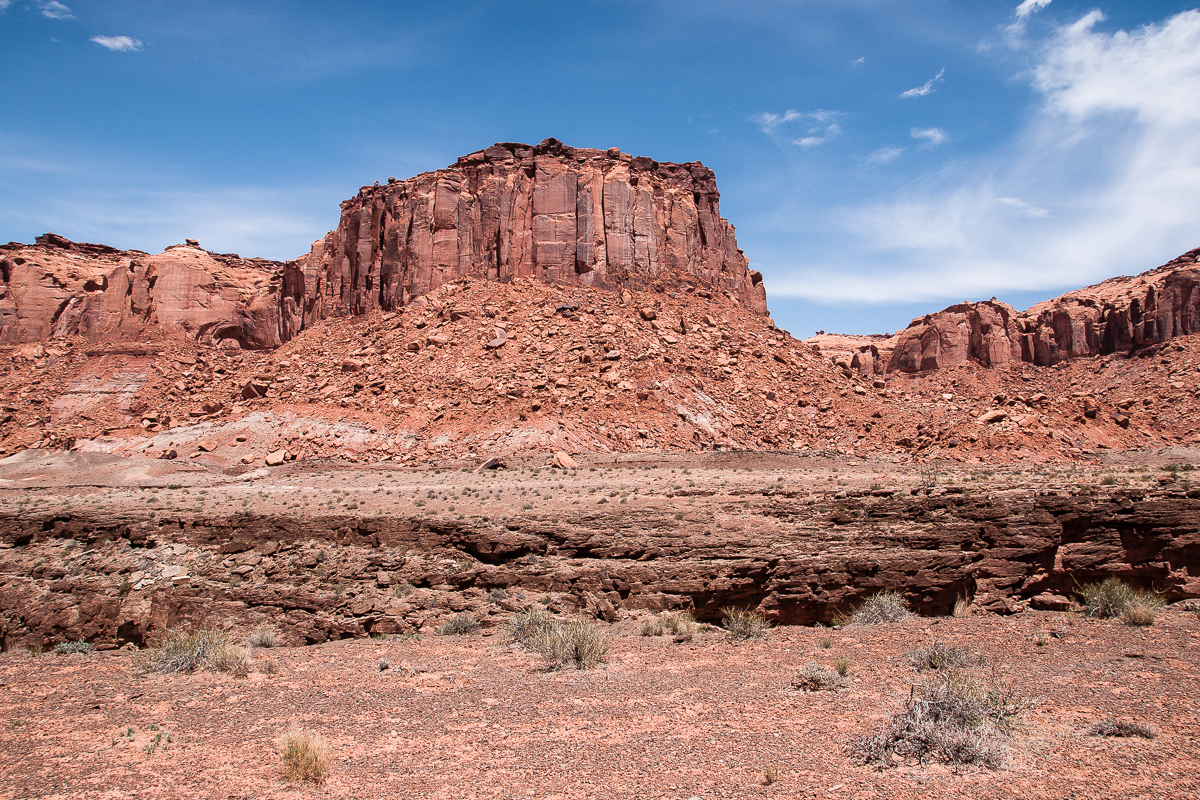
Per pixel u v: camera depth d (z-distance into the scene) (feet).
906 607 80.07
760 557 85.87
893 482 114.93
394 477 168.45
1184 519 82.69
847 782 30.50
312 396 223.30
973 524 87.71
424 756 35.94
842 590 83.71
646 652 59.52
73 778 34.14
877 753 33.06
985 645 53.57
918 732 33.53
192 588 97.91
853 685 44.78
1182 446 203.82
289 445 198.29
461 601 87.35
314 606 90.53
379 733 39.60
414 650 65.36
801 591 83.87
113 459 201.67
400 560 94.12
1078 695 39.73
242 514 110.22
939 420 207.21
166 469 188.03
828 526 91.66
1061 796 28.02
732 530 91.91
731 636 65.05
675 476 146.51
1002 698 37.11
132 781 33.68
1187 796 27.25
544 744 36.99
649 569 86.28
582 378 212.64
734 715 40.09
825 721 38.17
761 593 84.69
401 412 207.00
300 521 104.73
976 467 163.84
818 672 45.88
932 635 58.75
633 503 104.58
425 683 50.75
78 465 198.49
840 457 186.50
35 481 186.80
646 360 220.43
